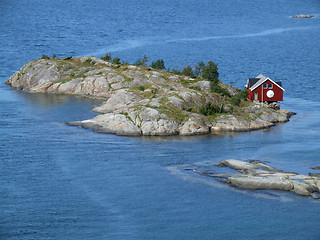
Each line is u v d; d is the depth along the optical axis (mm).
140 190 109125
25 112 176125
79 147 136750
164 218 97375
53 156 129750
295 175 112375
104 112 173125
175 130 149875
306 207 101312
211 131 154125
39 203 102875
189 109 159750
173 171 119188
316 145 139750
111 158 128375
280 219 97125
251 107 169750
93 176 116875
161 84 187750
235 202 103562
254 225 95125
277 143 141875
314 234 92312
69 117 168625
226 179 112812
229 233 92375
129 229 93375
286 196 105562
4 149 134500
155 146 137875
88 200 104562
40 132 150500
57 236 90625
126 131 148625
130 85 197375
